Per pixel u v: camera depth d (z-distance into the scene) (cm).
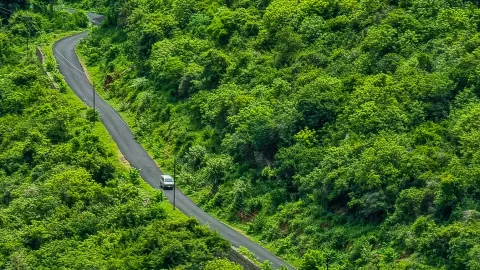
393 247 7256
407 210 7406
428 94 8394
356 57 9356
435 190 7325
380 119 8244
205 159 9319
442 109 8281
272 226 8188
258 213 8431
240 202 8606
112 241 7925
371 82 8750
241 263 7538
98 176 9106
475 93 8306
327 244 7675
